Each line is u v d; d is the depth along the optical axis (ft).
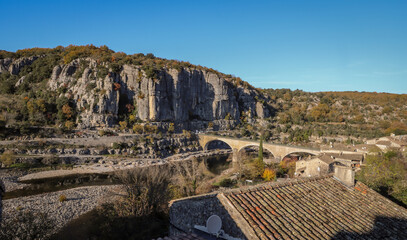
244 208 41.91
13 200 167.22
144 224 118.73
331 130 504.84
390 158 155.74
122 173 197.98
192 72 540.11
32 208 152.66
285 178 223.51
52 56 520.01
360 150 256.32
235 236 40.40
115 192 185.16
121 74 460.14
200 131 513.86
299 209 46.19
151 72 459.73
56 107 407.64
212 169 309.22
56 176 243.19
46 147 302.66
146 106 452.35
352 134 470.39
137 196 133.49
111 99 423.23
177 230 53.26
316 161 200.64
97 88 428.15
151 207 128.67
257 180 224.12
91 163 296.71
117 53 541.34
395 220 49.65
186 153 405.39
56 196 179.11
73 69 472.44
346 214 48.37
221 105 571.28
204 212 46.16
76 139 333.42
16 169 245.86
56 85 453.99
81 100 418.10
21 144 293.43
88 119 394.52
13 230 97.55
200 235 44.19
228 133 521.24
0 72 510.17
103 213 139.13
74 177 242.99
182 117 503.20
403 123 508.12
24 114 372.79
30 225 99.14
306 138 467.11
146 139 377.71
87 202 167.22
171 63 538.88
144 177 194.29
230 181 223.71
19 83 479.00
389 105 654.12
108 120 405.18
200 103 554.87
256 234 36.81
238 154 340.80
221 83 574.15
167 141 404.57
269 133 514.68
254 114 644.69
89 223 131.75
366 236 42.34
